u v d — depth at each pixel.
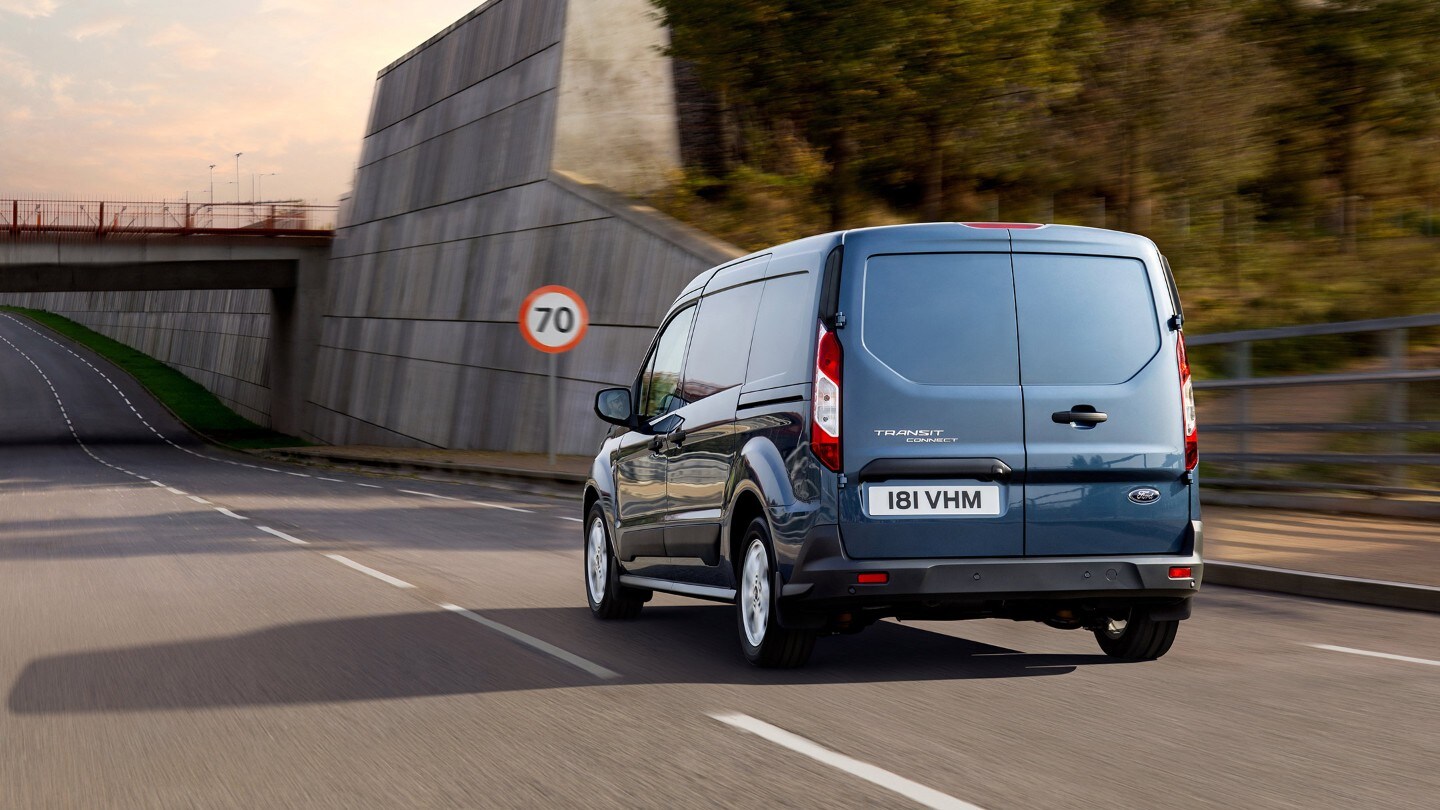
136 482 29.12
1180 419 7.02
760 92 32.84
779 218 36.06
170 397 81.38
